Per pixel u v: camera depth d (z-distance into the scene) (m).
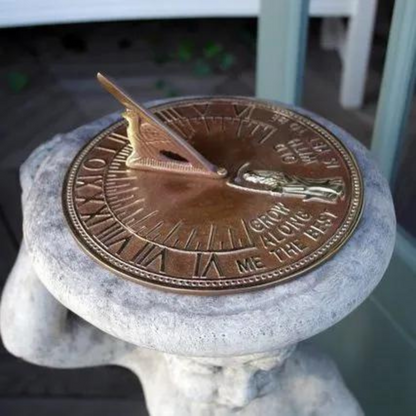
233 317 0.59
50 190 0.70
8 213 1.39
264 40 1.03
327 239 0.63
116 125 0.75
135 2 1.58
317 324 0.61
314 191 0.66
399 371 0.94
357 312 0.96
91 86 1.69
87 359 0.81
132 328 0.60
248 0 1.55
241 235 0.63
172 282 0.61
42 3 1.58
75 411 1.09
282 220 0.65
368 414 1.04
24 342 0.76
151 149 0.69
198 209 0.66
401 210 0.89
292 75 1.03
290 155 0.71
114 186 0.68
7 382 1.14
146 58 1.78
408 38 0.81
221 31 1.85
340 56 1.32
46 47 1.83
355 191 0.67
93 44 1.84
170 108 0.77
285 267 0.61
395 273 0.89
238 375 0.71
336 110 1.14
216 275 0.61
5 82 1.72
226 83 1.66
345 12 1.19
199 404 0.78
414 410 0.95
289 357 0.81
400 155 0.90
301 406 0.80
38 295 0.74
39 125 1.58
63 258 0.64
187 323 0.59
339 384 0.83
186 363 0.71
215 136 0.73
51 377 1.14
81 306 0.62
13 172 1.47
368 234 0.65
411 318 0.89
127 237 0.64
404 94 0.85
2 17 1.59
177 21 1.90
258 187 0.67
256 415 0.78
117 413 1.09
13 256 1.31
